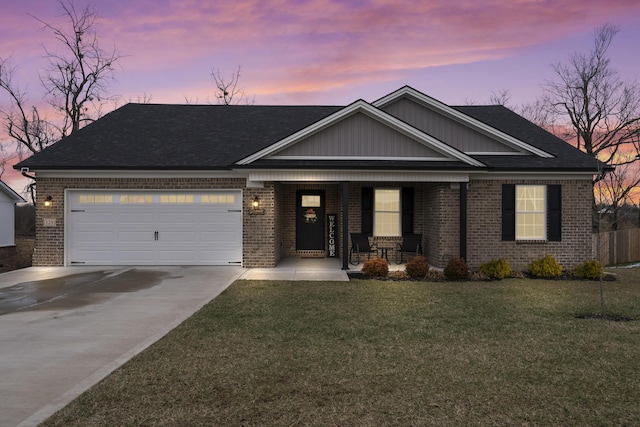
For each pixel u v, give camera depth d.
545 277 13.63
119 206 15.14
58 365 5.72
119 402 4.59
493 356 6.11
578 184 14.98
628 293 11.02
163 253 15.22
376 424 4.16
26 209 32.84
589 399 4.75
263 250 15.03
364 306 9.28
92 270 14.20
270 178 14.38
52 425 4.07
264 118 18.56
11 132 30.75
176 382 5.14
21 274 13.44
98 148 15.74
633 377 5.37
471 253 15.00
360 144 14.73
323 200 18.02
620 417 4.34
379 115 14.57
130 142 16.23
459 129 16.14
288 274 13.59
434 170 14.10
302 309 8.97
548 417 4.33
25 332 7.29
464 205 14.41
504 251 15.01
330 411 4.42
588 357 6.09
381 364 5.78
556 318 8.32
